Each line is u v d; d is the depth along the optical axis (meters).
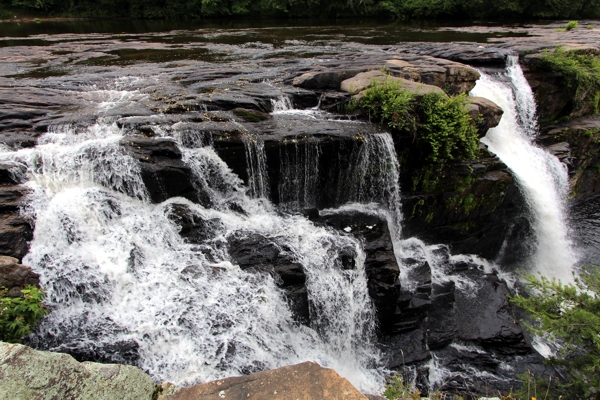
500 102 15.04
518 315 10.48
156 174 8.25
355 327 8.58
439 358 8.96
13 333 5.95
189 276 7.50
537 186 12.96
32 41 25.33
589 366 7.00
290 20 43.03
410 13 43.69
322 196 10.16
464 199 11.30
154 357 6.49
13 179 7.84
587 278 8.30
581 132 16.70
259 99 11.23
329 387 3.92
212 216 8.73
